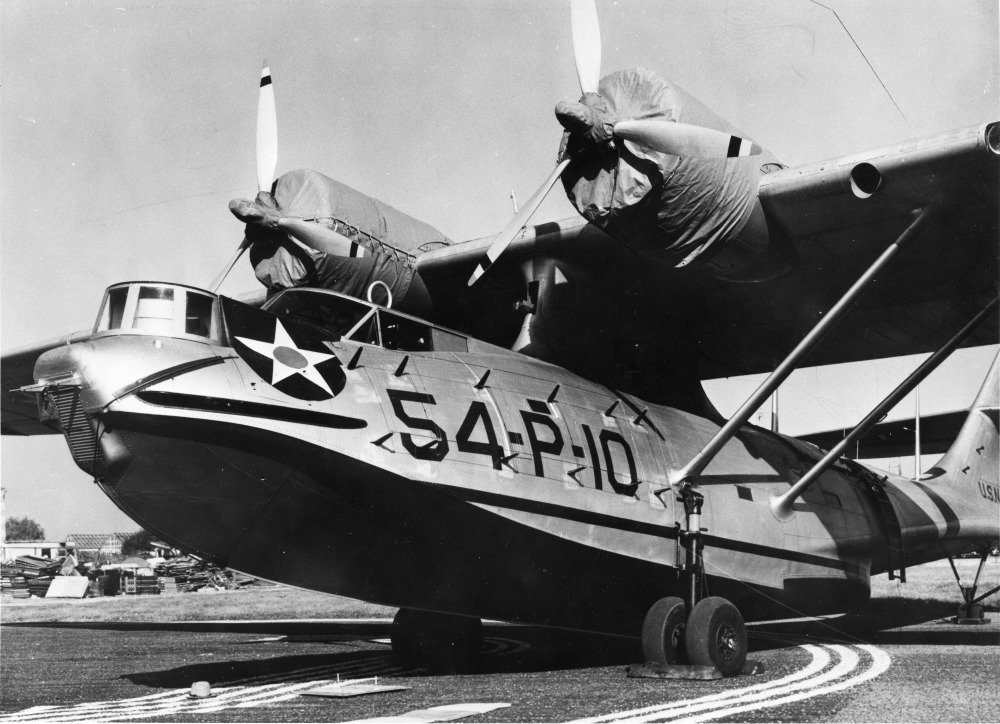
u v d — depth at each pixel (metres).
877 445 14.75
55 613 19.45
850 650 8.99
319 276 8.98
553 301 9.05
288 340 6.49
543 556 7.31
